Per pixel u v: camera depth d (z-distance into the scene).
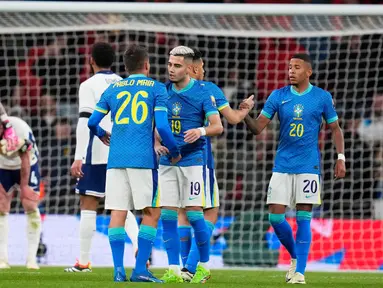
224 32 44.22
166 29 43.69
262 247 43.66
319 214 51.44
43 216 42.97
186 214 27.33
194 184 26.67
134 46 25.55
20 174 35.12
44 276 29.08
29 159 34.62
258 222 43.81
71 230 42.78
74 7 39.56
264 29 44.25
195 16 41.34
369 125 56.81
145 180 24.61
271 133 55.59
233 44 61.62
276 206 28.97
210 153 28.25
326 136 54.38
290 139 28.53
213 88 27.50
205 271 27.45
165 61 60.62
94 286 22.75
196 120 26.89
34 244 36.12
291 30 44.28
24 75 61.41
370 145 56.34
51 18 42.56
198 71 29.08
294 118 28.45
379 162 55.69
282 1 64.25
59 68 60.84
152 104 24.78
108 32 59.66
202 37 60.91
